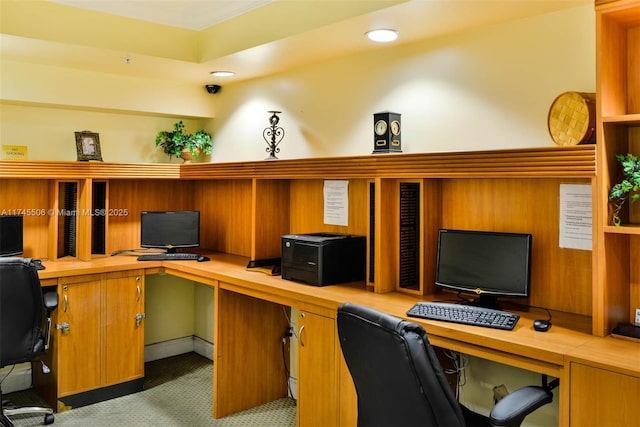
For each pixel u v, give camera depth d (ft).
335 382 8.00
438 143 8.59
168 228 12.45
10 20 9.08
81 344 10.71
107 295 11.06
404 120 9.09
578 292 7.18
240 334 10.69
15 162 10.53
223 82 12.97
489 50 7.93
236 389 10.66
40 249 11.87
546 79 7.32
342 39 8.93
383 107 9.46
